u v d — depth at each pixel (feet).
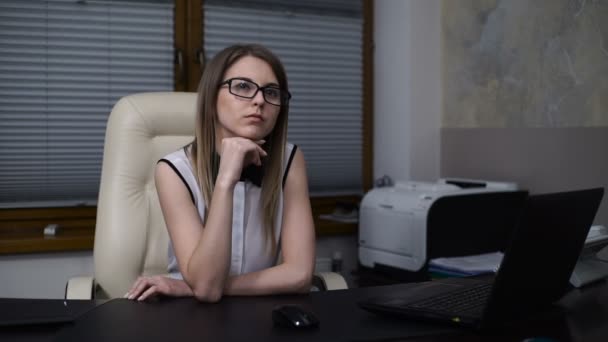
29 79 8.27
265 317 3.69
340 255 9.21
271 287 4.58
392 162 9.86
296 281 4.71
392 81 9.79
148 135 6.02
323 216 9.70
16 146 8.30
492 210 7.69
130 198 5.87
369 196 8.18
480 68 8.88
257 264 5.25
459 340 3.28
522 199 7.93
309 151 9.97
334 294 4.32
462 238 7.45
